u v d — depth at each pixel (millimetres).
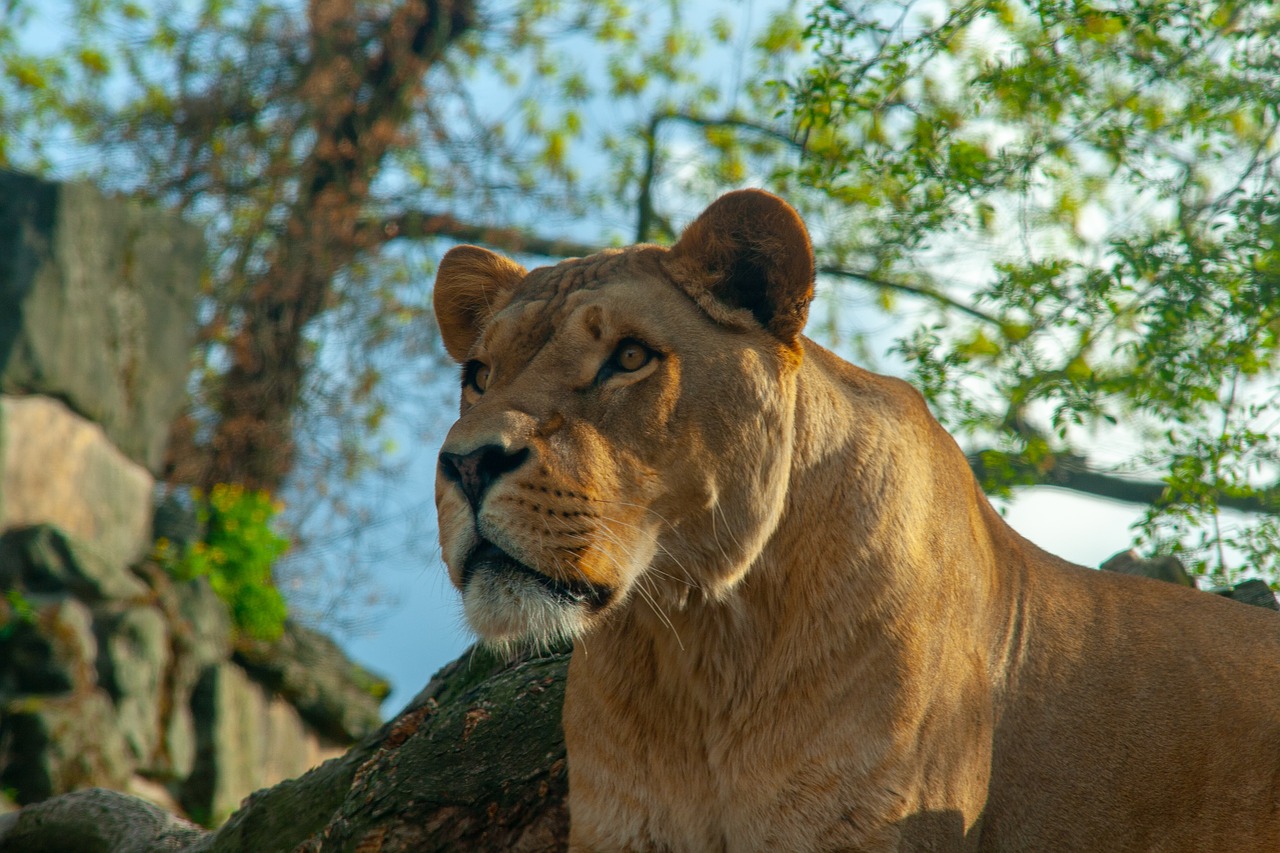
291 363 28750
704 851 5352
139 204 26312
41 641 18625
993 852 5859
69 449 21078
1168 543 9680
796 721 5160
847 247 20031
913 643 5211
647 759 5391
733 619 5254
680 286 5145
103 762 18438
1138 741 5918
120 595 20156
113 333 22609
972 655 5551
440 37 29922
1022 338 10797
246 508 23844
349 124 30094
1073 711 5914
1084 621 6117
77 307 21625
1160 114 11117
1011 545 6199
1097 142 11070
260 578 23328
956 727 5340
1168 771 5906
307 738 23141
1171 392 9820
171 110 29922
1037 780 5871
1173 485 9539
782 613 5234
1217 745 5934
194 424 28078
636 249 5309
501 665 8133
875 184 11242
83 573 19688
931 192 10883
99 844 10031
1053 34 10781
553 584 4746
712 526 5082
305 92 28688
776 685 5199
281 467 28188
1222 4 10422
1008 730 5832
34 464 20312
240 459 27938
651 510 4953
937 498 5629
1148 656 6074
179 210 29344
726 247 5125
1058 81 10789
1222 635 6254
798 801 5137
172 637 20656
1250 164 10289
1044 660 5934
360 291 29438
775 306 5160
